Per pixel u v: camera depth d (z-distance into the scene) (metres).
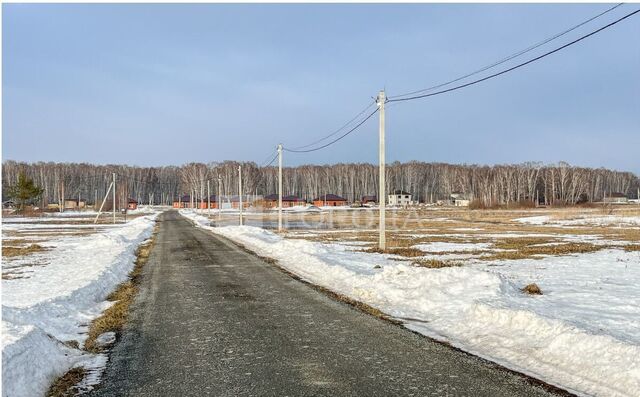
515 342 7.29
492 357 6.75
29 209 84.19
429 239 32.62
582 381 5.75
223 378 5.90
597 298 10.84
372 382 5.71
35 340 6.58
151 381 5.84
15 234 40.16
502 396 5.30
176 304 10.73
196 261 19.56
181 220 66.25
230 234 36.00
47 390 5.59
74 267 17.75
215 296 11.66
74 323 9.12
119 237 29.66
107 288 13.02
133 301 11.16
